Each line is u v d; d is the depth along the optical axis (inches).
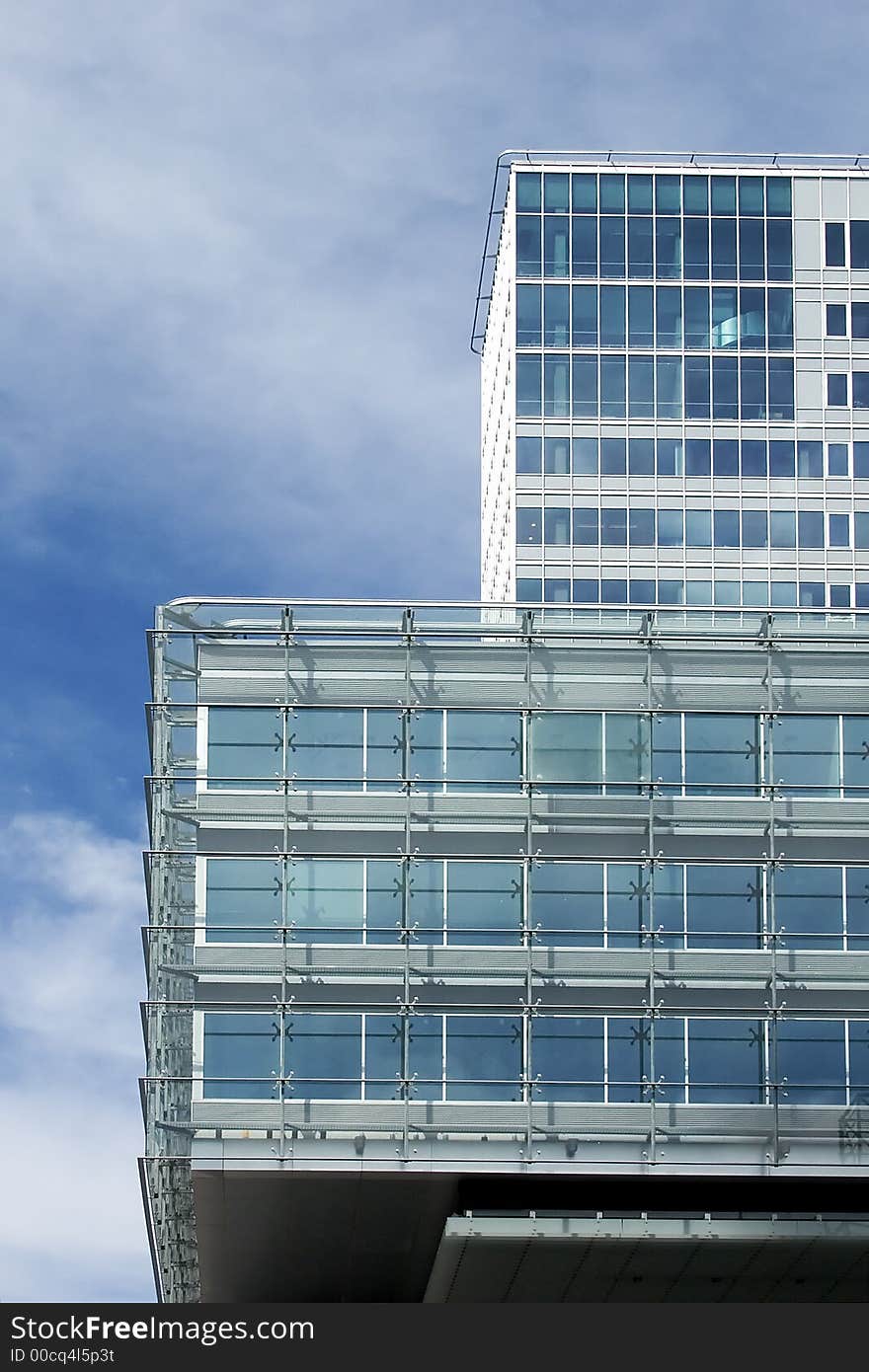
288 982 2484.0
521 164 4126.5
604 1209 2496.3
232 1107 2440.9
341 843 2529.5
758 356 4050.2
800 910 2527.1
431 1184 2490.2
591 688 2578.7
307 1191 2514.8
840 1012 2497.5
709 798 2554.1
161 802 2532.0
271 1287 2925.7
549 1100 2459.4
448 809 2539.4
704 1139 2455.7
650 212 4106.8
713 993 2497.5
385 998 2481.5
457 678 2576.3
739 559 3966.5
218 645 2578.7
